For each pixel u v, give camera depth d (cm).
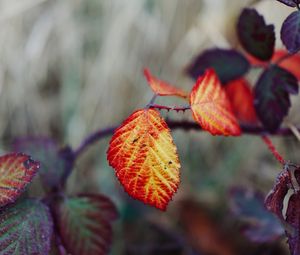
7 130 64
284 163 28
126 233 58
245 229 40
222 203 60
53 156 36
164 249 58
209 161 64
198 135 63
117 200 56
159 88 29
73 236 33
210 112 29
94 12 66
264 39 34
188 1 64
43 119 65
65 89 64
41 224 29
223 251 56
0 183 28
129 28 64
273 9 56
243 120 38
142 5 64
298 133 36
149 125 26
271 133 36
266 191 58
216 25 58
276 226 40
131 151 26
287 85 34
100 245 33
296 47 28
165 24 65
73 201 33
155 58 65
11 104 64
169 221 59
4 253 28
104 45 64
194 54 62
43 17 63
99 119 63
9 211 29
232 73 38
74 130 61
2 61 63
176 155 26
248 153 62
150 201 26
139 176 26
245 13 34
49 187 35
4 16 59
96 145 61
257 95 35
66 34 65
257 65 38
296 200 27
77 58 64
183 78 62
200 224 59
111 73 63
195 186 62
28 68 64
